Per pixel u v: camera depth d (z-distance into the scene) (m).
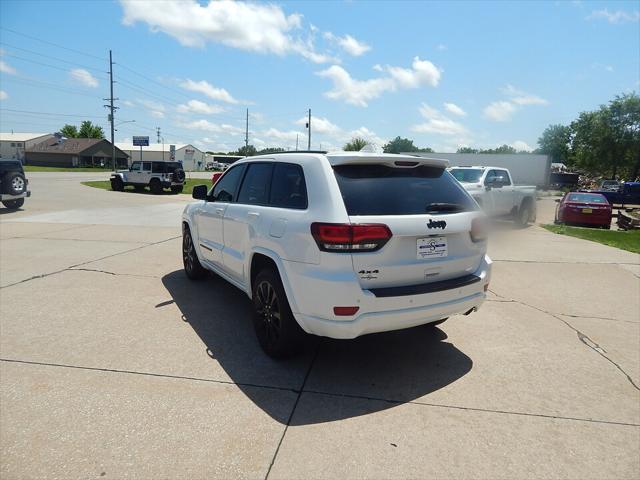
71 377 3.43
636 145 57.03
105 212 15.05
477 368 3.77
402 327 3.38
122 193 25.34
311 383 3.45
